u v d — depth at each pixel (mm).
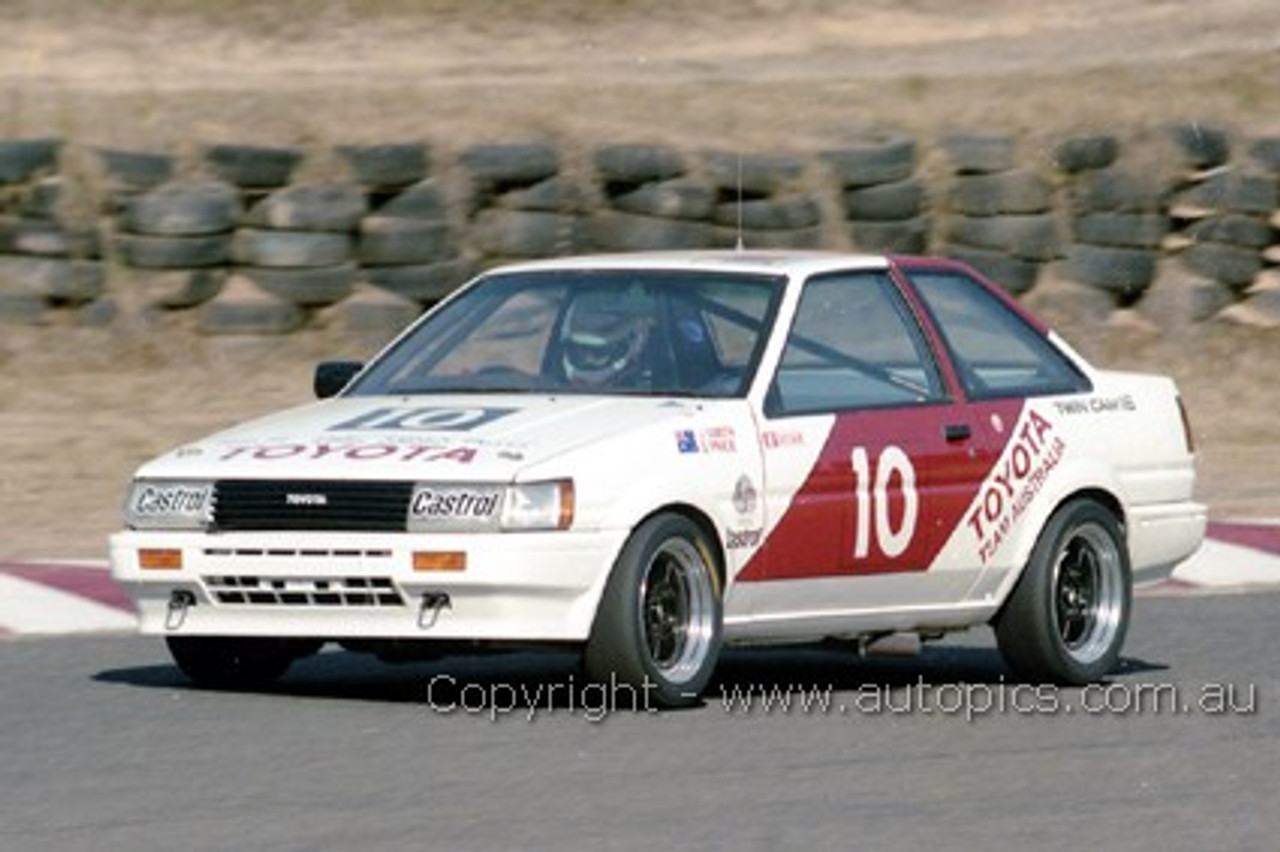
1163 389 33500
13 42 73312
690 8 81375
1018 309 32469
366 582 27406
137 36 74812
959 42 80625
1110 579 32000
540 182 62281
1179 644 34688
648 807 23672
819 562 29484
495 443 27859
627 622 27609
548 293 31016
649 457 27953
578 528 27281
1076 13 82875
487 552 27031
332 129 64625
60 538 43906
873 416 30125
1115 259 64750
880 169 63906
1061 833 22969
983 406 31188
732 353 29734
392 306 60688
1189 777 25562
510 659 33188
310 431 28938
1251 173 65062
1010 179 64688
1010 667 31516
